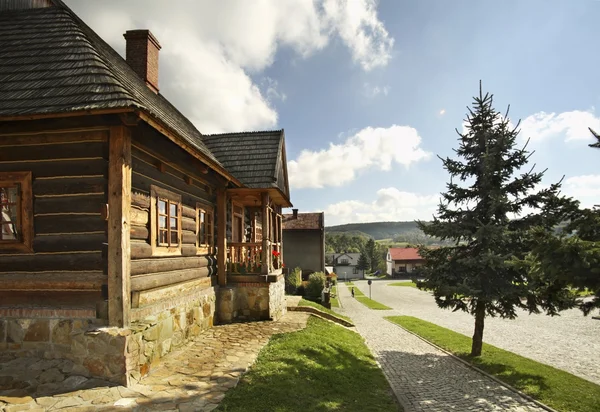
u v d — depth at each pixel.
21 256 5.25
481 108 10.55
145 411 4.14
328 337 9.52
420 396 7.02
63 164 5.25
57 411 3.98
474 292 9.32
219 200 10.50
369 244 96.38
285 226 33.41
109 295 4.96
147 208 6.20
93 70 5.37
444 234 10.21
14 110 4.67
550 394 7.21
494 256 9.02
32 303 5.20
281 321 10.52
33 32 6.42
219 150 14.06
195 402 4.48
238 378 5.41
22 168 5.32
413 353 11.18
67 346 4.97
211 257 9.84
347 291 44.16
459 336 14.09
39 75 5.41
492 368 9.12
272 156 13.24
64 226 5.21
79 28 6.43
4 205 5.37
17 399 4.16
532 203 9.80
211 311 9.29
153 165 6.54
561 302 8.41
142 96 7.66
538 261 6.64
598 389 7.58
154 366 5.82
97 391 4.48
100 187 5.18
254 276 10.56
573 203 6.96
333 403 5.34
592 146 6.72
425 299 34.59
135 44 11.05
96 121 5.13
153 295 6.21
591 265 5.84
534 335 14.90
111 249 5.00
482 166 10.05
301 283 26.72
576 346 12.74
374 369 8.29
